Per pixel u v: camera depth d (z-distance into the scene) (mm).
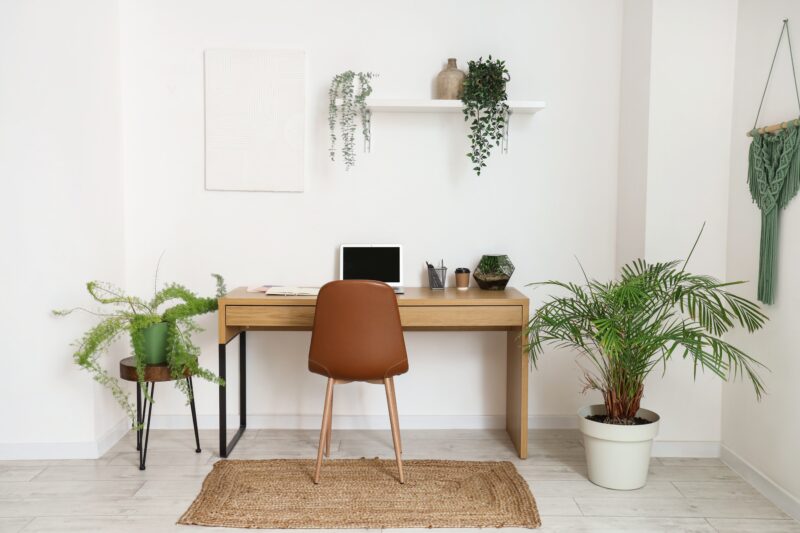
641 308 2582
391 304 2635
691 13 2988
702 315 2645
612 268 3467
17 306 2984
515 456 3078
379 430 3486
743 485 2766
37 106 2936
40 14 2908
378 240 3453
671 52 3000
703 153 3018
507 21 3391
